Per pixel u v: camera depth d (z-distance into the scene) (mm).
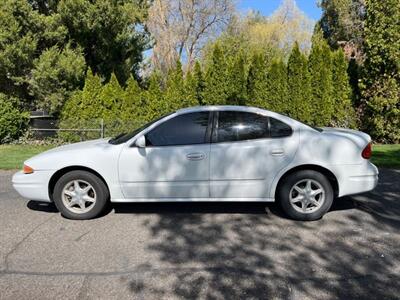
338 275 3721
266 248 4371
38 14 13016
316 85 13836
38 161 5379
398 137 12539
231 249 4352
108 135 12492
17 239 4664
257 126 5312
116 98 13984
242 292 3420
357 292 3404
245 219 5352
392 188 6898
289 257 4133
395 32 11914
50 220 5363
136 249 4359
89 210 5352
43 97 13289
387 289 3449
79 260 4074
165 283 3580
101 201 5348
